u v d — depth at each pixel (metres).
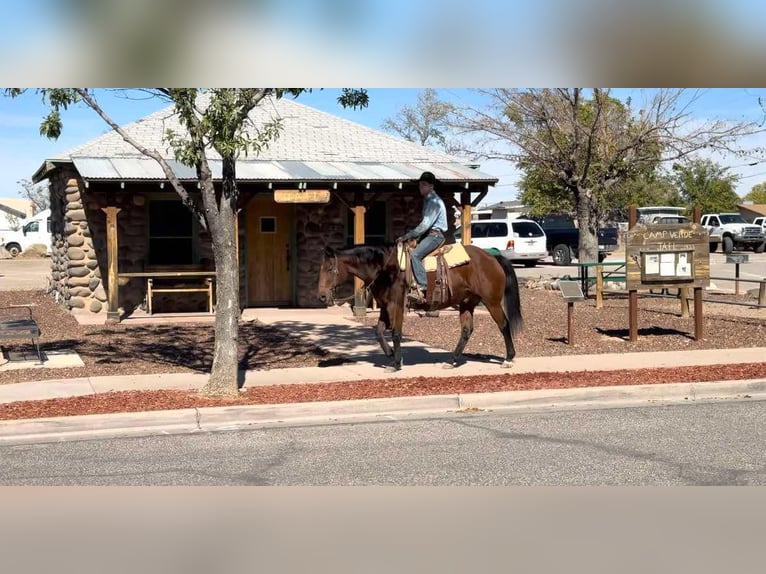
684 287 16.44
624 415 9.69
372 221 20.83
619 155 23.62
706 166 60.56
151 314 18.34
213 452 8.07
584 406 10.27
